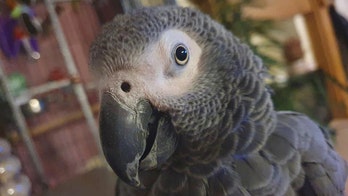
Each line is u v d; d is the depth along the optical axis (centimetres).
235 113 13
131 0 30
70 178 36
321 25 31
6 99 31
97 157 39
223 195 13
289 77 29
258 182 13
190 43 13
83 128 40
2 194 28
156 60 12
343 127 31
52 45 37
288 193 13
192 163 13
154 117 13
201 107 13
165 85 12
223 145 13
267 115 13
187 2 27
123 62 12
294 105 26
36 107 34
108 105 12
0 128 31
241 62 14
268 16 27
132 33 12
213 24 14
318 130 15
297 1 30
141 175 14
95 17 37
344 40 35
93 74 13
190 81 13
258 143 13
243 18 25
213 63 13
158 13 13
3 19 33
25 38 33
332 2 36
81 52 39
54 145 37
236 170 13
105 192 30
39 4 35
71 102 37
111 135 12
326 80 32
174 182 13
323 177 14
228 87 13
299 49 31
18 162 29
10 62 34
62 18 37
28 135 33
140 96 12
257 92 13
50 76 35
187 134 13
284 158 13
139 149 12
